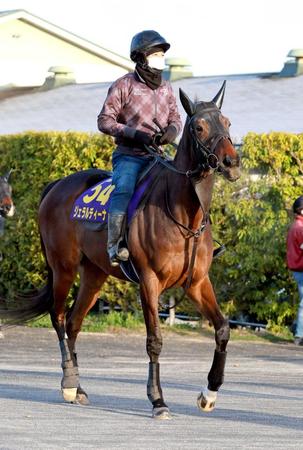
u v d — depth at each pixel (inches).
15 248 925.2
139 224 455.5
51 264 532.1
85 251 505.0
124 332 844.6
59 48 1705.2
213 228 844.6
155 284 452.4
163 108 480.7
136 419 442.6
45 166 904.9
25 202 913.5
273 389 563.2
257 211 836.0
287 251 802.2
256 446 380.2
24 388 542.3
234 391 549.6
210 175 442.3
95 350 745.6
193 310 868.6
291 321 847.1
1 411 457.1
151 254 450.9
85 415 451.2
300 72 1268.5
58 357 702.5
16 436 394.6
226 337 453.7
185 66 1360.7
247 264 836.0
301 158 834.2
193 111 437.4
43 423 426.9
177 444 382.0
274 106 1114.7
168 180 451.8
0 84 1651.1
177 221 445.1
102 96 1338.6
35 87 1489.9
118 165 475.8
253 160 838.5
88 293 513.0
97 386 558.6
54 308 525.0
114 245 465.7
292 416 460.1
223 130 430.0
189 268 449.4
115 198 467.5
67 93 1391.5
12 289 931.3
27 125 1235.2
